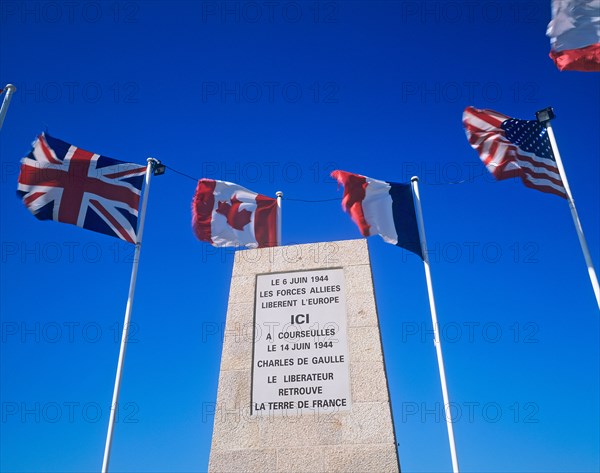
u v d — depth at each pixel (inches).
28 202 437.7
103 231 444.5
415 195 486.9
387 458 335.0
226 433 360.2
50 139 459.2
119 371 397.7
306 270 410.0
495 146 447.2
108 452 369.1
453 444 374.3
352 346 375.2
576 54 405.1
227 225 505.4
